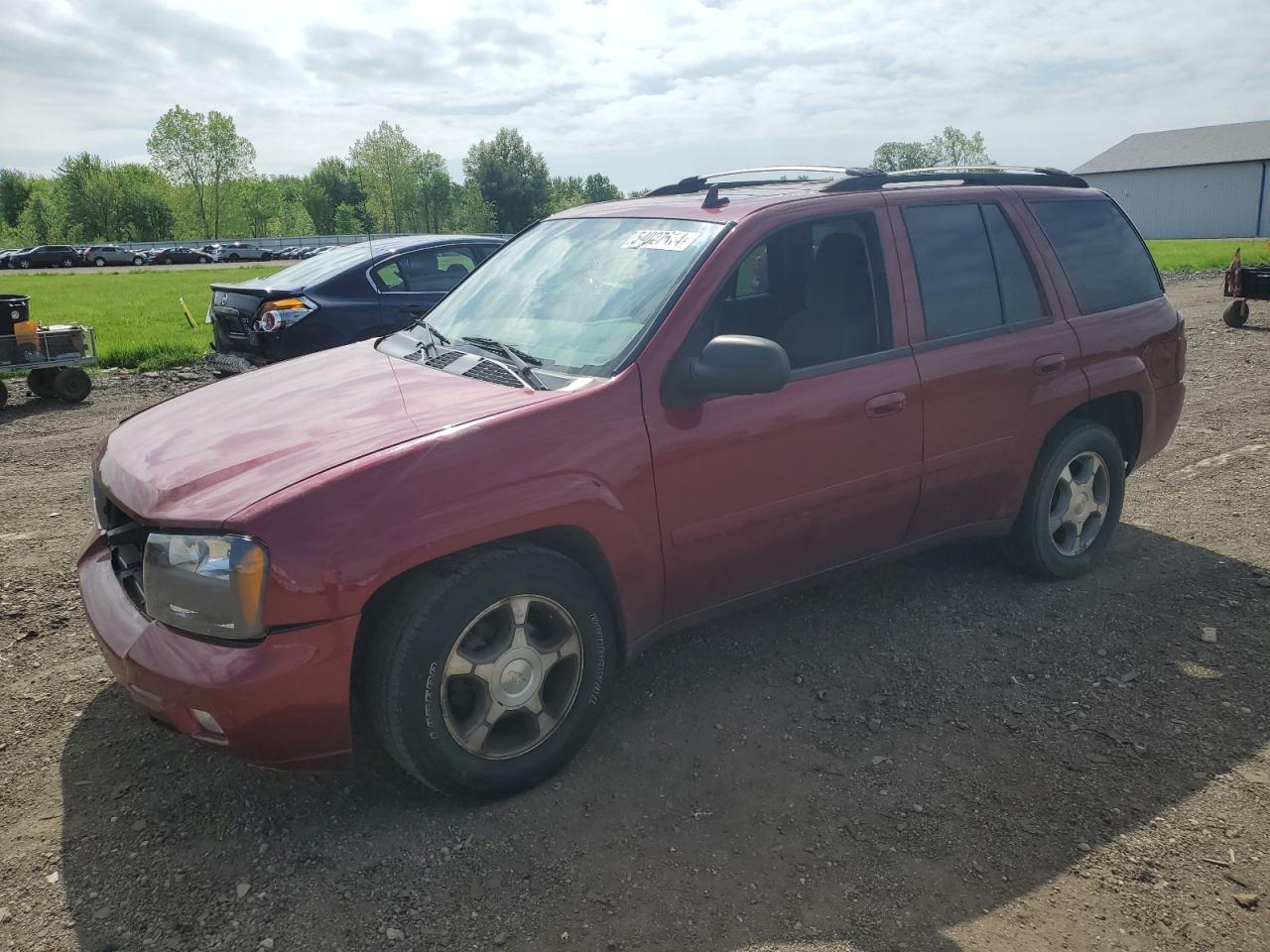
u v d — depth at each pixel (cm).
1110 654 385
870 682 366
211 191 9988
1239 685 358
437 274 875
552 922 245
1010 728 334
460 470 275
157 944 238
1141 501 572
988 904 250
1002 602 433
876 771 310
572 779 307
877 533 380
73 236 9900
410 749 274
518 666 289
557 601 295
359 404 317
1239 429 735
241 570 250
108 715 347
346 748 271
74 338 976
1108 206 475
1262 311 1534
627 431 304
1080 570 457
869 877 261
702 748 324
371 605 274
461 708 289
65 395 977
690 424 317
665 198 410
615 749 324
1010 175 443
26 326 947
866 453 361
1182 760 312
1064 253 440
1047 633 404
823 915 247
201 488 272
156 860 270
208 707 251
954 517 405
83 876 263
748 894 255
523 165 11219
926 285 385
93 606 293
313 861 269
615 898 254
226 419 321
